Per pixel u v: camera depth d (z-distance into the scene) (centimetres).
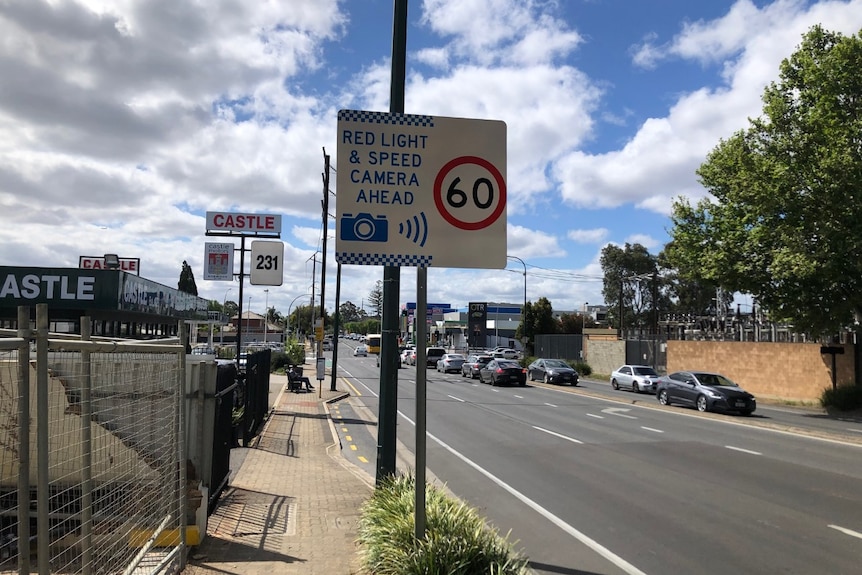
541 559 643
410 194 502
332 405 2272
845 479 1030
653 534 730
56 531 508
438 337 11644
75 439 550
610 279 7638
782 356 2883
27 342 338
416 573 478
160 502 551
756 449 1338
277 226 2334
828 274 2084
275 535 651
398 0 731
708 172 2588
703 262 2564
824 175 2053
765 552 665
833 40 2305
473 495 926
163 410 586
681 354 3528
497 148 514
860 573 604
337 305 2852
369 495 841
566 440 1468
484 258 507
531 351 6875
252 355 1435
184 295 1812
